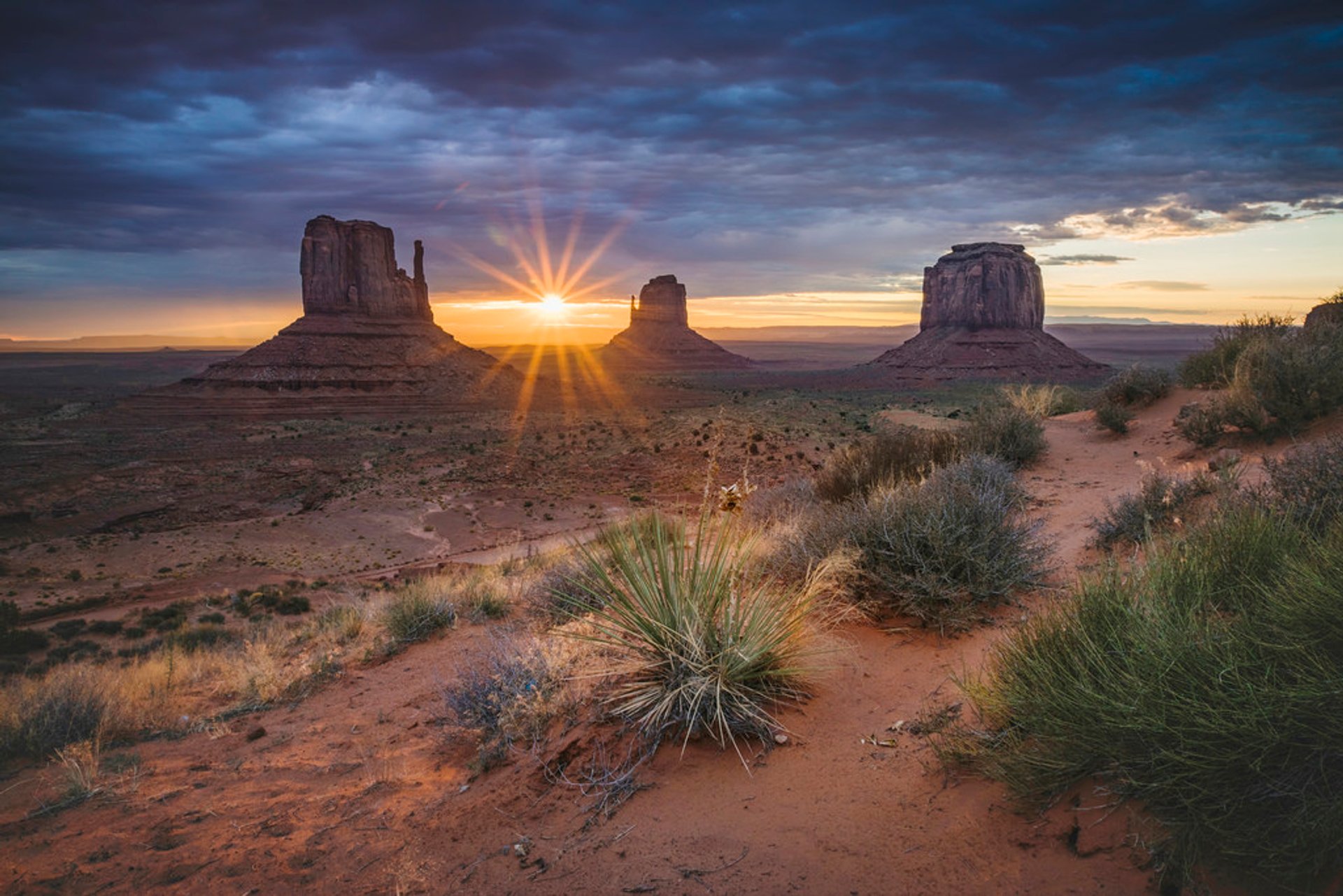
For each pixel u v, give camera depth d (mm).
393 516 64250
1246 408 8859
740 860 2861
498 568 13195
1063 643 3256
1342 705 2148
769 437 63031
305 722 6145
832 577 5188
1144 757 2525
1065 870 2436
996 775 2920
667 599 4172
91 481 83688
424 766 4531
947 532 5254
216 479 85875
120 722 6320
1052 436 13602
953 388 163125
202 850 3680
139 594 39438
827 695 4234
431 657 7855
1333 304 12680
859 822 2979
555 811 3473
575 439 101188
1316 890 2061
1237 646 2578
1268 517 3918
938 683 4230
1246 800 2240
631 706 3947
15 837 4051
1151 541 3814
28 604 38781
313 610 30094
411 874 3150
